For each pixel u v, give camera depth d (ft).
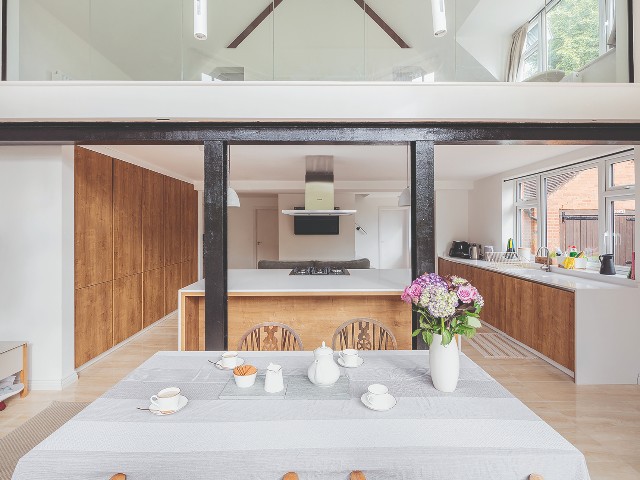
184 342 10.03
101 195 12.54
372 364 5.99
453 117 8.85
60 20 10.44
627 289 10.39
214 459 3.60
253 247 31.86
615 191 12.41
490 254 18.83
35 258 10.19
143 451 3.65
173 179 18.31
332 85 8.85
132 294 14.58
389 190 22.97
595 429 8.14
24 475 3.56
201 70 11.14
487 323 16.17
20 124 9.01
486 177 20.29
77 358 11.35
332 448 3.65
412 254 9.66
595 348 10.42
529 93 8.87
